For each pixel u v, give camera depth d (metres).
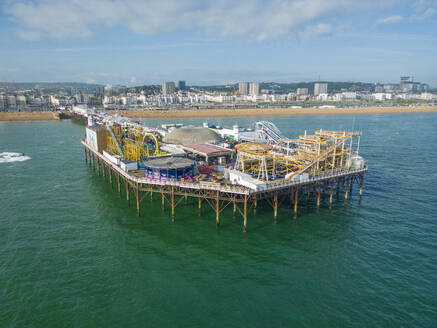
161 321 36.50
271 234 58.31
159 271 46.53
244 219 58.78
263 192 59.94
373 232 59.53
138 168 76.75
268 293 41.62
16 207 71.75
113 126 103.56
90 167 108.69
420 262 49.25
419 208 71.31
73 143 158.88
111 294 41.28
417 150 137.88
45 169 106.00
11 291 41.81
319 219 65.19
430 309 38.75
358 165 75.44
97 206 72.38
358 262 49.19
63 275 45.47
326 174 69.44
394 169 105.75
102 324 36.06
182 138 104.00
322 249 53.12
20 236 57.59
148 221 63.91
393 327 35.72
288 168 73.12
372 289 42.56
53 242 55.31
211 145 93.50
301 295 41.25
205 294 41.34
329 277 45.25
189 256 50.72
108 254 51.31
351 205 73.25
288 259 49.97
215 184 61.31
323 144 76.44
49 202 75.00
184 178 67.06
